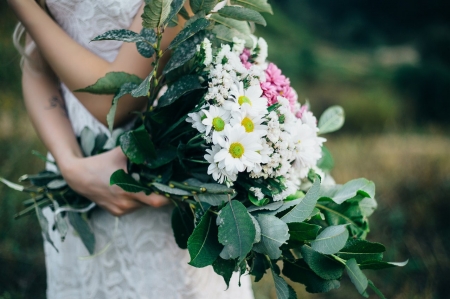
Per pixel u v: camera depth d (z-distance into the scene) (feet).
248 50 3.68
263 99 3.24
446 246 9.37
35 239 8.00
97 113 3.69
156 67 3.20
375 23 63.26
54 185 3.95
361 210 3.79
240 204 3.07
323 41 58.95
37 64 4.10
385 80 36.94
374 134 22.85
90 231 3.93
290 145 3.31
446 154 13.53
